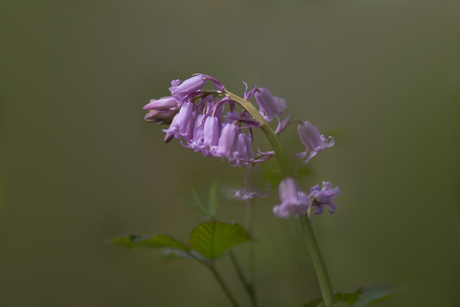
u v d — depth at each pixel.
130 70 1.20
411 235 0.66
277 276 0.72
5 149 1.10
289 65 0.96
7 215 0.98
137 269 0.87
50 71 1.19
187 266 0.84
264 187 0.57
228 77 1.05
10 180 1.04
